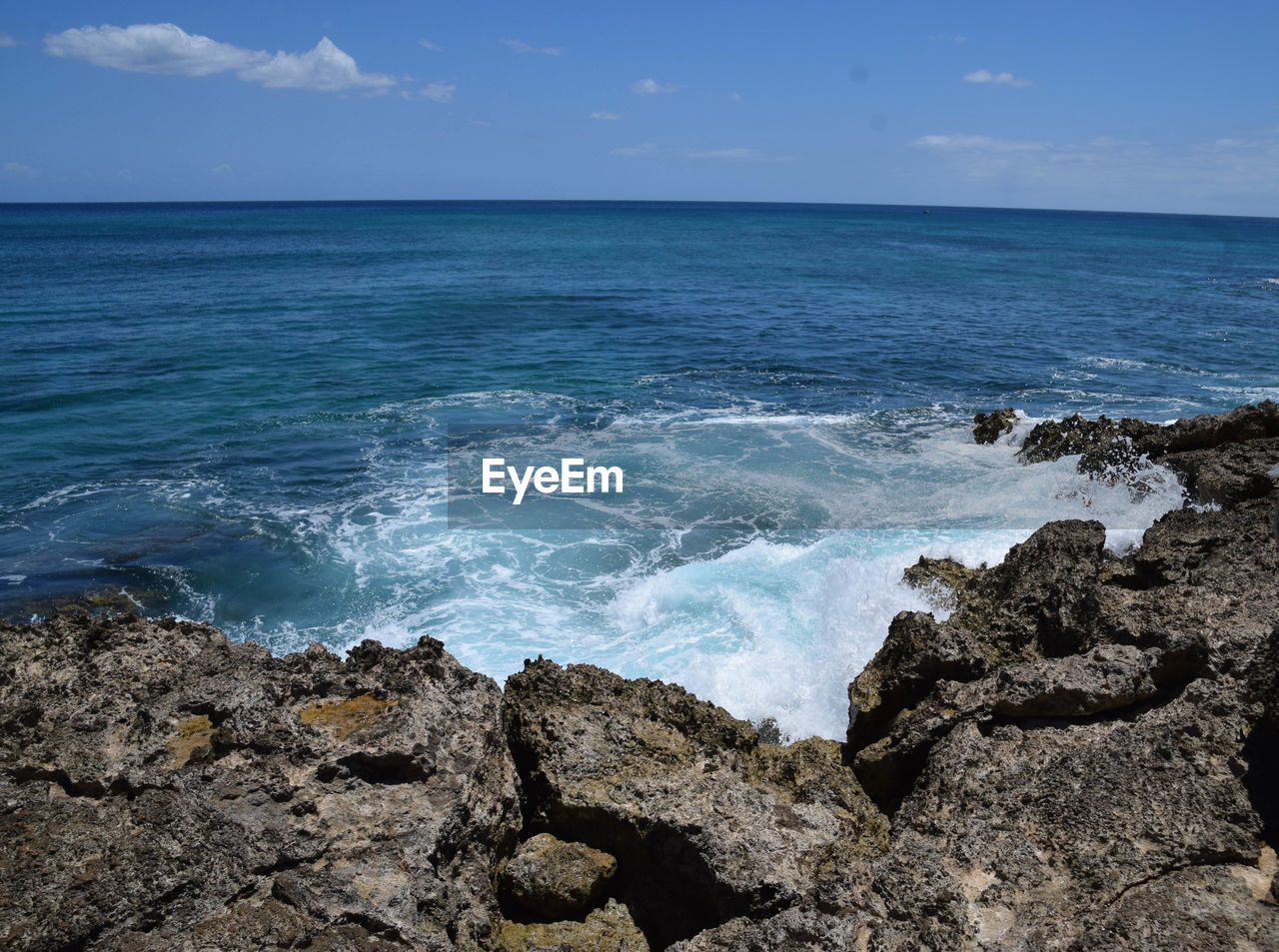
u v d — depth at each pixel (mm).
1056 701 7449
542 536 14195
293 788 6160
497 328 33500
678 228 118688
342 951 5211
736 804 7055
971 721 7664
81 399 21953
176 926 5266
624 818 6996
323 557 13492
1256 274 63656
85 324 31922
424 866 5898
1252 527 10070
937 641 8555
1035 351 30953
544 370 26625
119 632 7641
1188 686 7242
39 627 7672
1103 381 26391
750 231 113625
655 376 26156
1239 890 5617
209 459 17969
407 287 45125
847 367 27828
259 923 5277
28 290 41250
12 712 6457
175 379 24219
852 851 6789
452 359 27891
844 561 12375
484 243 82062
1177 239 115688
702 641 10930
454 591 12453
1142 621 8281
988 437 18703
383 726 6773
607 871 6980
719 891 6488
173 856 5527
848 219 174625
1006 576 10289
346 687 7305
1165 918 5418
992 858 6184
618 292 44719
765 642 10820
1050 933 5480
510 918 6863
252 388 23562
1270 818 6086
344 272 52688
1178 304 44219
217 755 6312
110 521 14734
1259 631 7570
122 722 6602
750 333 33594
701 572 12633
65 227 107875
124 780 6027
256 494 16047
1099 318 38875
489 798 6828
